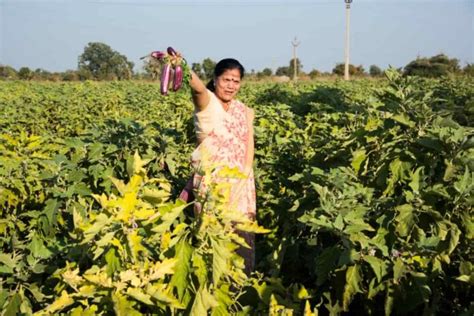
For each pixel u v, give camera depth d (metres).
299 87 19.20
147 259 2.54
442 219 3.21
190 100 13.48
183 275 2.49
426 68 35.56
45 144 5.68
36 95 17.42
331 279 3.28
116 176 4.61
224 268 2.44
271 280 2.86
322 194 3.37
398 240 3.29
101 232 2.48
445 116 4.07
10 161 4.49
